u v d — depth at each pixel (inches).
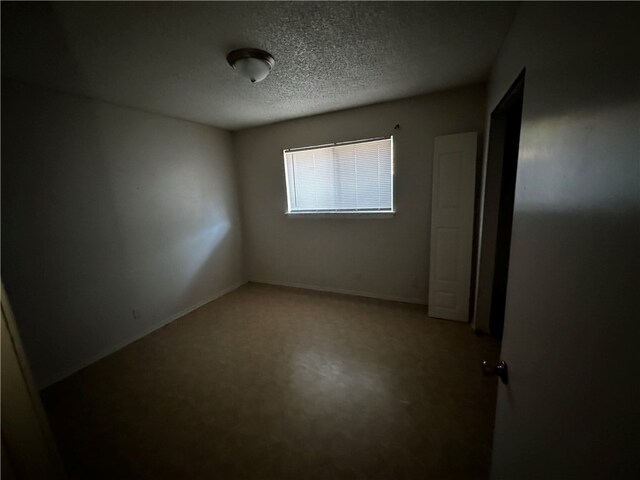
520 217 28.3
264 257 156.1
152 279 109.6
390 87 92.4
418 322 104.8
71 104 83.4
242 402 67.9
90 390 75.1
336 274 137.6
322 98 99.7
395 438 56.0
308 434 57.8
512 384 27.8
